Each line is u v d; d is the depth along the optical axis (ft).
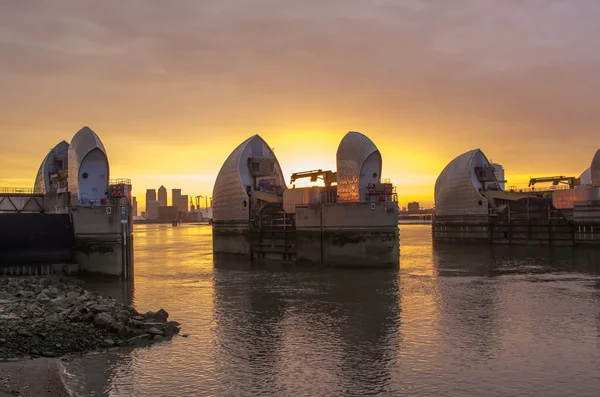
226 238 293.84
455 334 108.88
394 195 230.89
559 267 213.46
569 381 82.53
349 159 241.76
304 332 112.37
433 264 233.14
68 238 203.10
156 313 121.90
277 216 267.18
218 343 104.27
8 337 99.09
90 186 206.80
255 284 181.47
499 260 245.04
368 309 134.41
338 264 229.66
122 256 198.39
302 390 80.28
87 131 208.64
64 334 102.68
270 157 293.43
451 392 79.10
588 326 113.80
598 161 313.94
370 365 90.68
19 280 168.25
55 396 74.84
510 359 92.79
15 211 224.94
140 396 77.92
